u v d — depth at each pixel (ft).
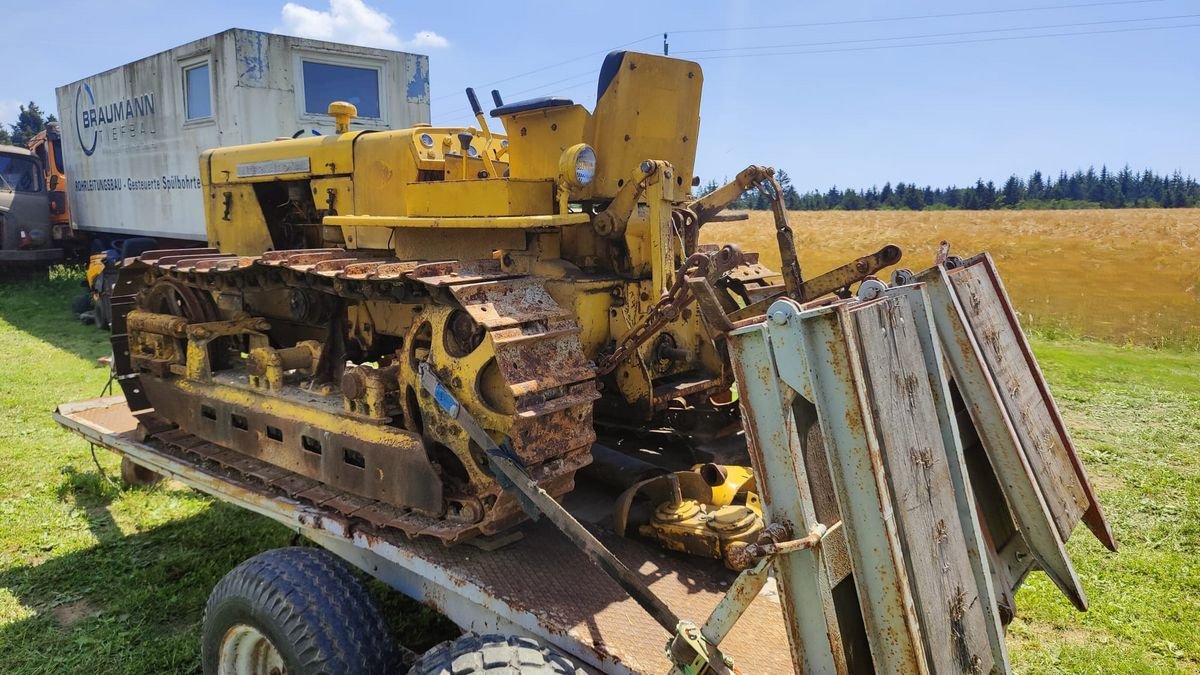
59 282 46.57
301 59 29.25
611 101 12.10
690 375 12.61
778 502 5.75
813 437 6.57
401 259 13.15
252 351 12.18
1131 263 53.11
